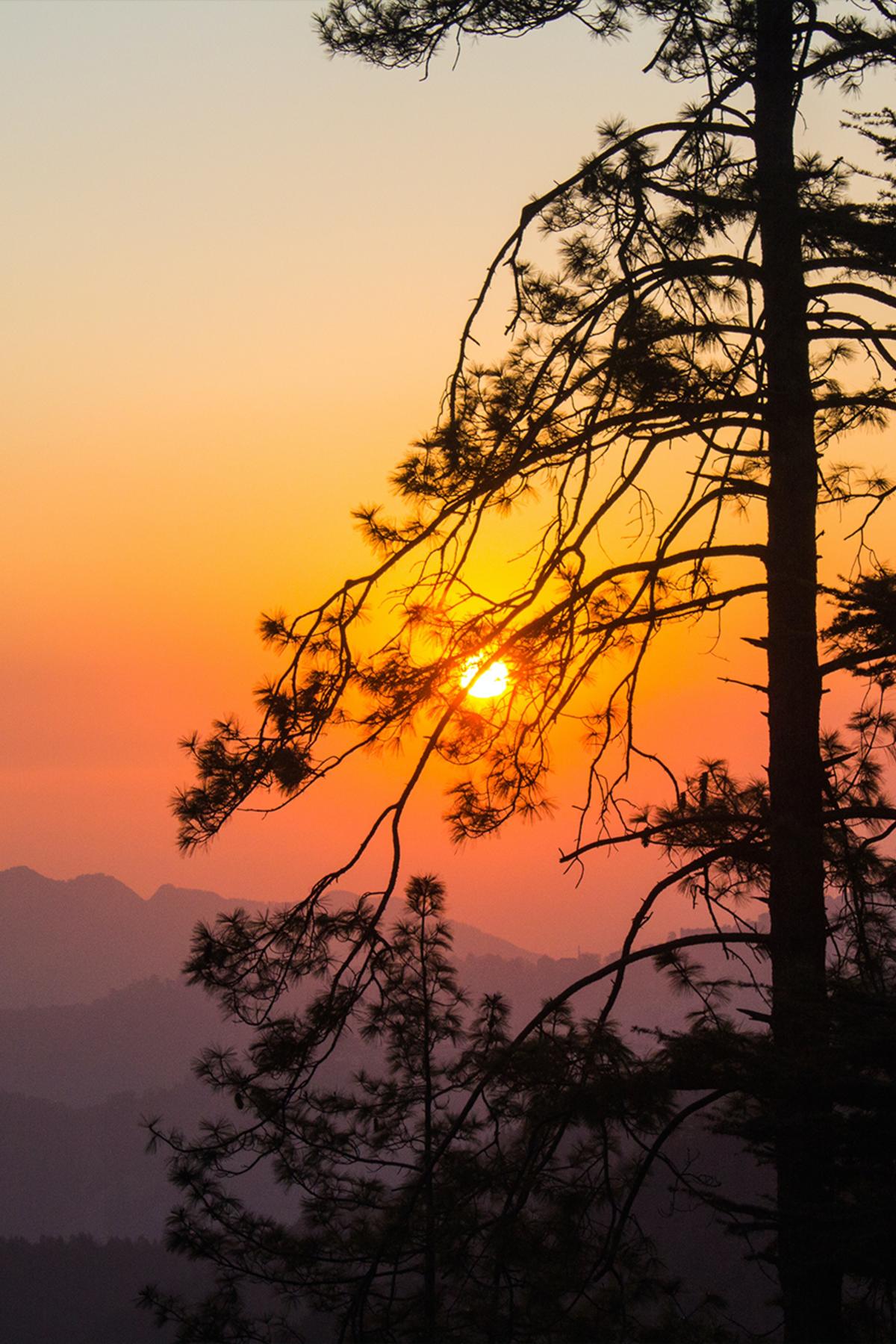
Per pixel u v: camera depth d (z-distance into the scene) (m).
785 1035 8.01
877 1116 7.17
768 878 11.91
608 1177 9.52
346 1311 10.33
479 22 12.17
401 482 10.95
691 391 10.72
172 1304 10.94
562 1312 9.36
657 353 10.63
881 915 10.98
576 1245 9.53
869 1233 6.84
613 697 11.66
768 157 11.58
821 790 10.98
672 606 10.95
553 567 10.43
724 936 10.35
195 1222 11.09
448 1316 9.71
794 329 11.27
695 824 11.27
